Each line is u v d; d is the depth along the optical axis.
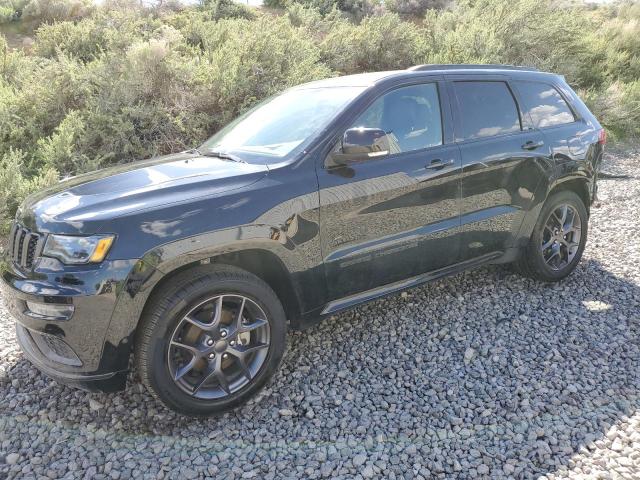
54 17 14.30
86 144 7.28
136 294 2.56
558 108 4.55
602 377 3.21
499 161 3.92
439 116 3.73
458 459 2.57
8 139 7.57
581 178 4.55
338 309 3.35
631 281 4.60
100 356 2.59
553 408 2.92
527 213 4.18
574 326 3.83
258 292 2.91
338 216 3.17
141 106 7.83
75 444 2.71
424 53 12.62
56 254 2.55
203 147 3.94
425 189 3.54
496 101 4.09
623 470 2.44
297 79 8.88
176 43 9.91
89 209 2.64
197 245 2.68
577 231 4.62
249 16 17.30
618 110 11.76
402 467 2.52
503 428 2.78
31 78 8.30
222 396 2.88
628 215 6.49
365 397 3.08
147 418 2.92
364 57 12.35
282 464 2.55
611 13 23.28
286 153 3.21
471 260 4.00
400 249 3.50
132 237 2.55
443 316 4.02
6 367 3.40
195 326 2.80
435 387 3.15
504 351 3.52
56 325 2.53
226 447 2.69
